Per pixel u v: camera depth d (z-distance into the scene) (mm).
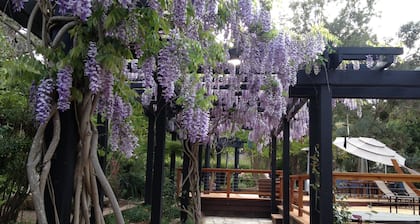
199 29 2781
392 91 4359
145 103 4344
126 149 2732
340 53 3637
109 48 1925
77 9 1620
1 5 1980
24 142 3598
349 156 12922
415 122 12008
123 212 6102
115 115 2572
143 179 9078
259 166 15570
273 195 8461
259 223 7953
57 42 1960
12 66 1909
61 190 1973
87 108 2029
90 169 2082
